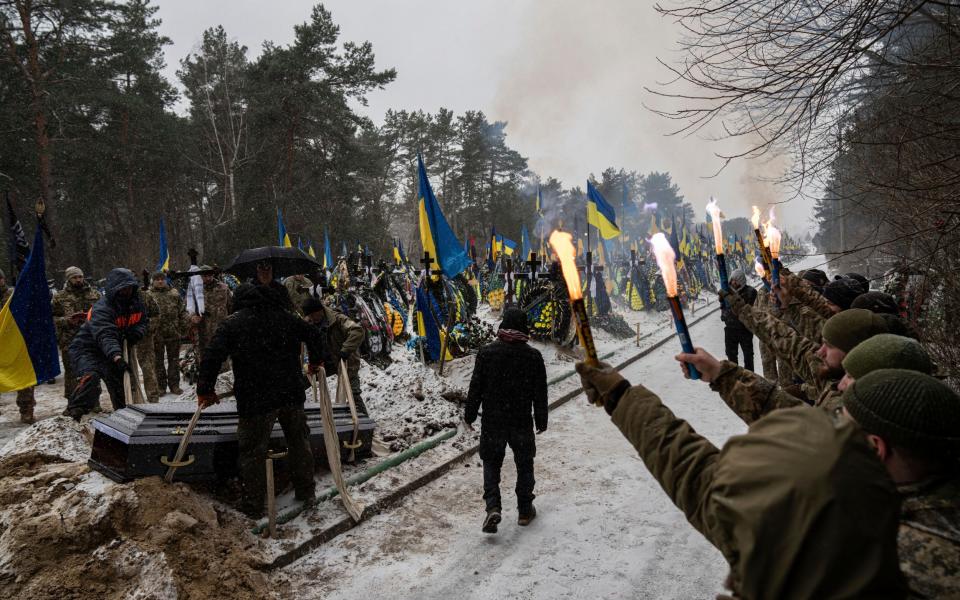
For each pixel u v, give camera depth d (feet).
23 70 78.95
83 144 95.66
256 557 12.16
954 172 13.48
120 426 13.26
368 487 16.26
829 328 7.44
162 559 10.66
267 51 101.30
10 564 10.27
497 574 12.19
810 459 2.76
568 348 36.19
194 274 28.14
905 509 3.66
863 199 18.06
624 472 18.03
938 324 17.21
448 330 29.25
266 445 13.83
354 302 31.45
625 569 12.30
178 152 108.37
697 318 62.90
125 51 99.40
